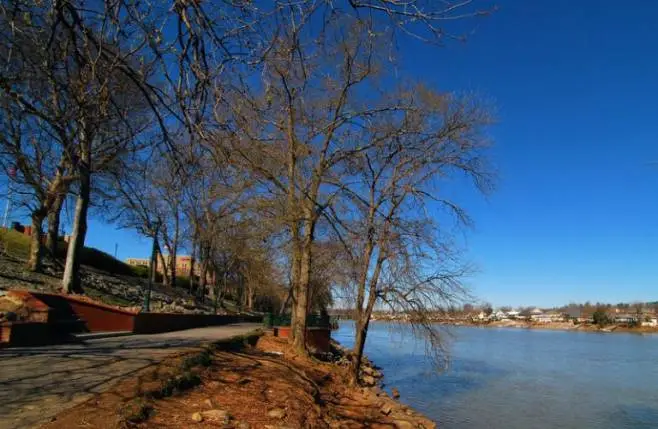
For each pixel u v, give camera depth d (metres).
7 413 7.90
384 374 35.75
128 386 10.00
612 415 25.38
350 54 20.14
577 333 137.12
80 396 9.05
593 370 44.34
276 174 21.20
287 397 12.87
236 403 11.10
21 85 6.36
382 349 58.66
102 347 15.38
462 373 39.25
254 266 37.91
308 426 11.27
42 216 26.64
